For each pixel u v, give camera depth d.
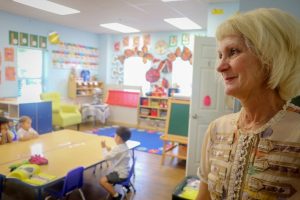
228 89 0.59
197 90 3.44
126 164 2.74
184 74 6.49
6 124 3.15
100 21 5.62
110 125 6.78
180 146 4.44
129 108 6.86
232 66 0.58
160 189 3.06
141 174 3.53
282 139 0.54
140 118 6.72
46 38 5.90
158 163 4.00
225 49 0.59
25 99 5.12
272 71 0.54
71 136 3.58
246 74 0.56
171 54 6.59
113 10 4.59
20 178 2.02
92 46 7.28
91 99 7.36
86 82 6.96
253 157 0.57
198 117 3.47
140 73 7.11
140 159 4.17
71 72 6.68
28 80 5.70
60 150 2.90
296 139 0.53
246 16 0.57
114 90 7.13
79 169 2.24
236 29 0.57
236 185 0.59
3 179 2.19
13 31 5.18
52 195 2.27
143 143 5.11
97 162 2.53
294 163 0.51
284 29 0.53
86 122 6.92
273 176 0.53
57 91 6.34
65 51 6.44
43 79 6.04
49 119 4.82
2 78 5.09
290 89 0.55
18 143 3.12
